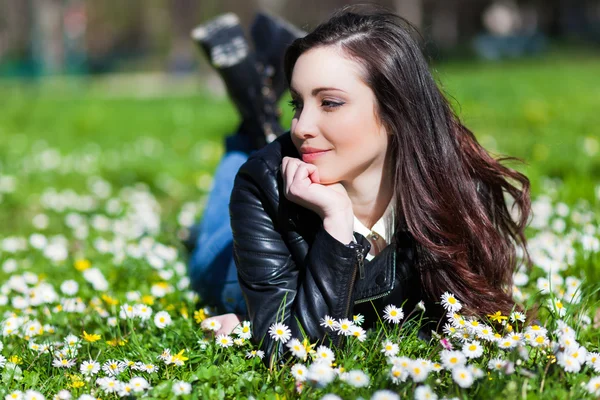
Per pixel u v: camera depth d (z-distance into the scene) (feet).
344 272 7.47
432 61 8.86
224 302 9.55
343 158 7.57
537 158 21.08
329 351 7.19
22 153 28.89
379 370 7.27
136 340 8.29
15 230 17.10
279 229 7.95
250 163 8.14
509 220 9.00
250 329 7.93
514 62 88.74
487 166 8.62
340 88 7.38
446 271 8.10
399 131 7.64
